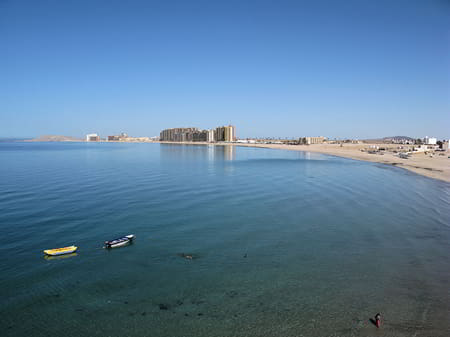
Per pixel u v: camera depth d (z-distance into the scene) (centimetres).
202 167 9781
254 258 2638
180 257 2652
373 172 8856
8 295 2034
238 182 6638
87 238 3067
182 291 2109
